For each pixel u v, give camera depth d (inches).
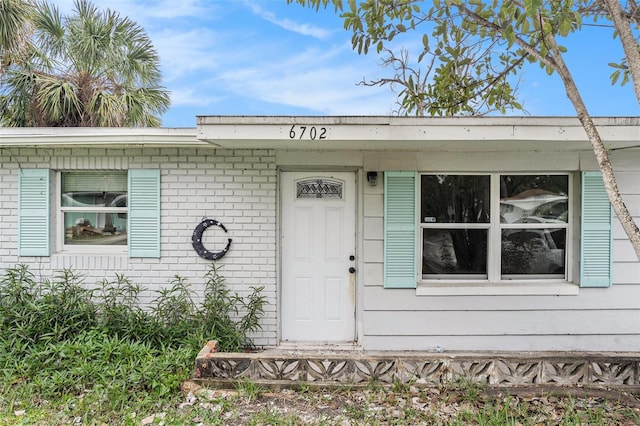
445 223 208.2
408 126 163.8
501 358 153.5
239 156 206.8
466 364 155.4
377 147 193.2
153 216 208.1
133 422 128.3
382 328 204.8
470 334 204.4
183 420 130.2
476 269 209.8
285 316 212.1
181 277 208.2
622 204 117.6
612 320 204.1
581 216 201.6
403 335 204.8
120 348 163.6
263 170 206.5
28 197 208.8
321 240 211.6
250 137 163.3
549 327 203.9
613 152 200.8
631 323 204.2
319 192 211.6
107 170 212.2
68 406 136.6
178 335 187.9
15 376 152.9
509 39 128.6
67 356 159.5
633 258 203.8
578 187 203.8
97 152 208.5
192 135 195.8
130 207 208.4
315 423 130.0
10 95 318.0
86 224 216.7
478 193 208.5
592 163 200.7
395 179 202.8
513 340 204.4
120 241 216.4
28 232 208.8
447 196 208.7
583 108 123.5
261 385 151.4
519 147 190.4
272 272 206.7
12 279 196.9
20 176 208.2
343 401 144.4
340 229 211.3
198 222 208.4
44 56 331.0
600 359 152.6
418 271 208.4
